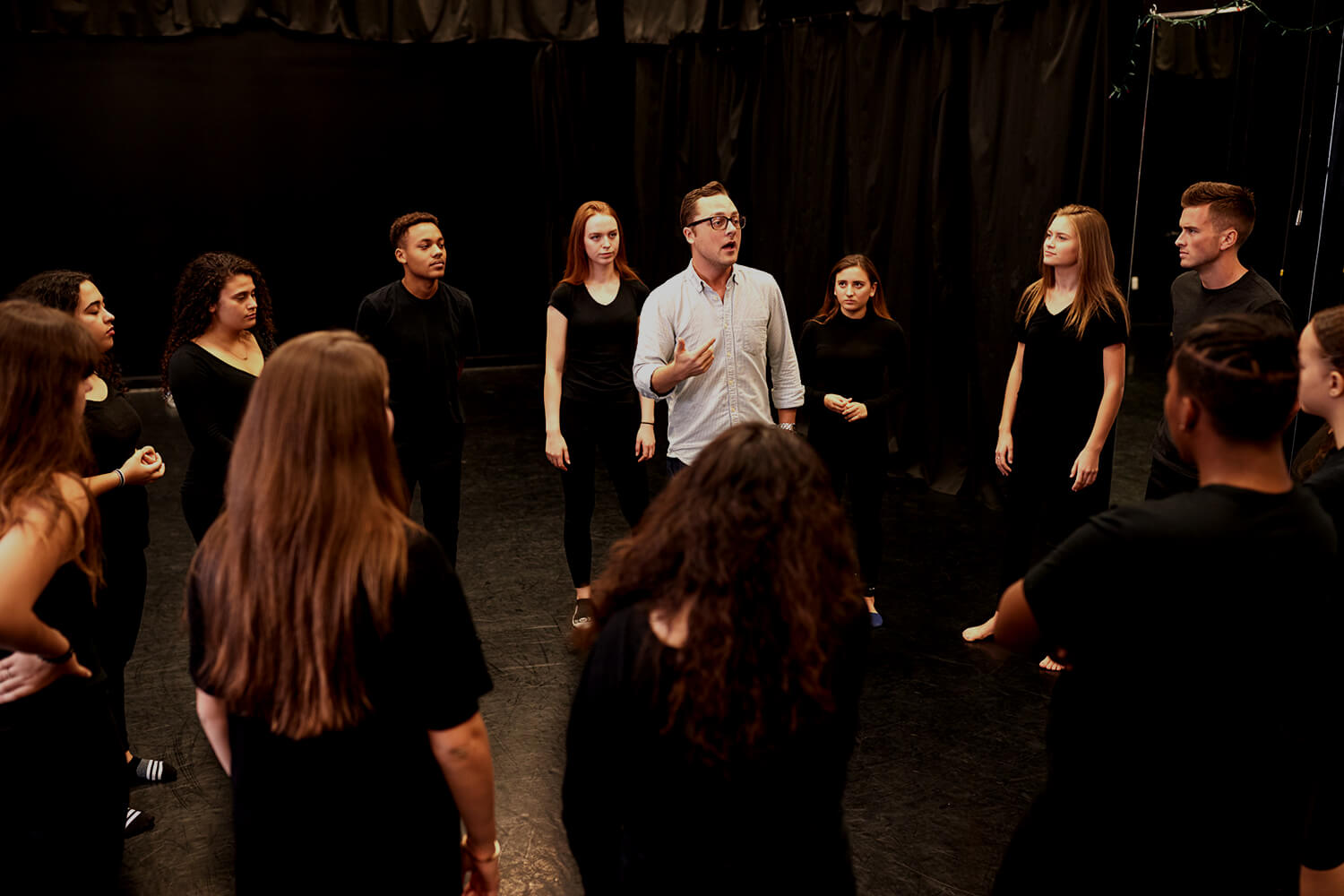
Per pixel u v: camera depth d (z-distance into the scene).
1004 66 4.92
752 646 1.24
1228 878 1.48
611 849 1.40
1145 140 4.53
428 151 8.33
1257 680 1.43
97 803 1.84
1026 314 3.55
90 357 1.72
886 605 4.05
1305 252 3.96
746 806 1.28
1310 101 3.85
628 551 1.35
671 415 3.25
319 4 7.55
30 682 1.71
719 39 6.85
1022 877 1.66
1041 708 3.26
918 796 2.80
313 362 1.32
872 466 3.83
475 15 7.74
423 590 1.34
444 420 3.72
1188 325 3.18
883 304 3.82
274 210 8.08
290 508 1.29
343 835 1.36
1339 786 1.85
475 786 1.46
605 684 1.30
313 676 1.30
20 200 7.50
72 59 7.41
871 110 5.65
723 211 3.00
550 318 3.71
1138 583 1.43
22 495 1.60
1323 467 1.86
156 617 3.90
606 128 8.27
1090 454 3.38
